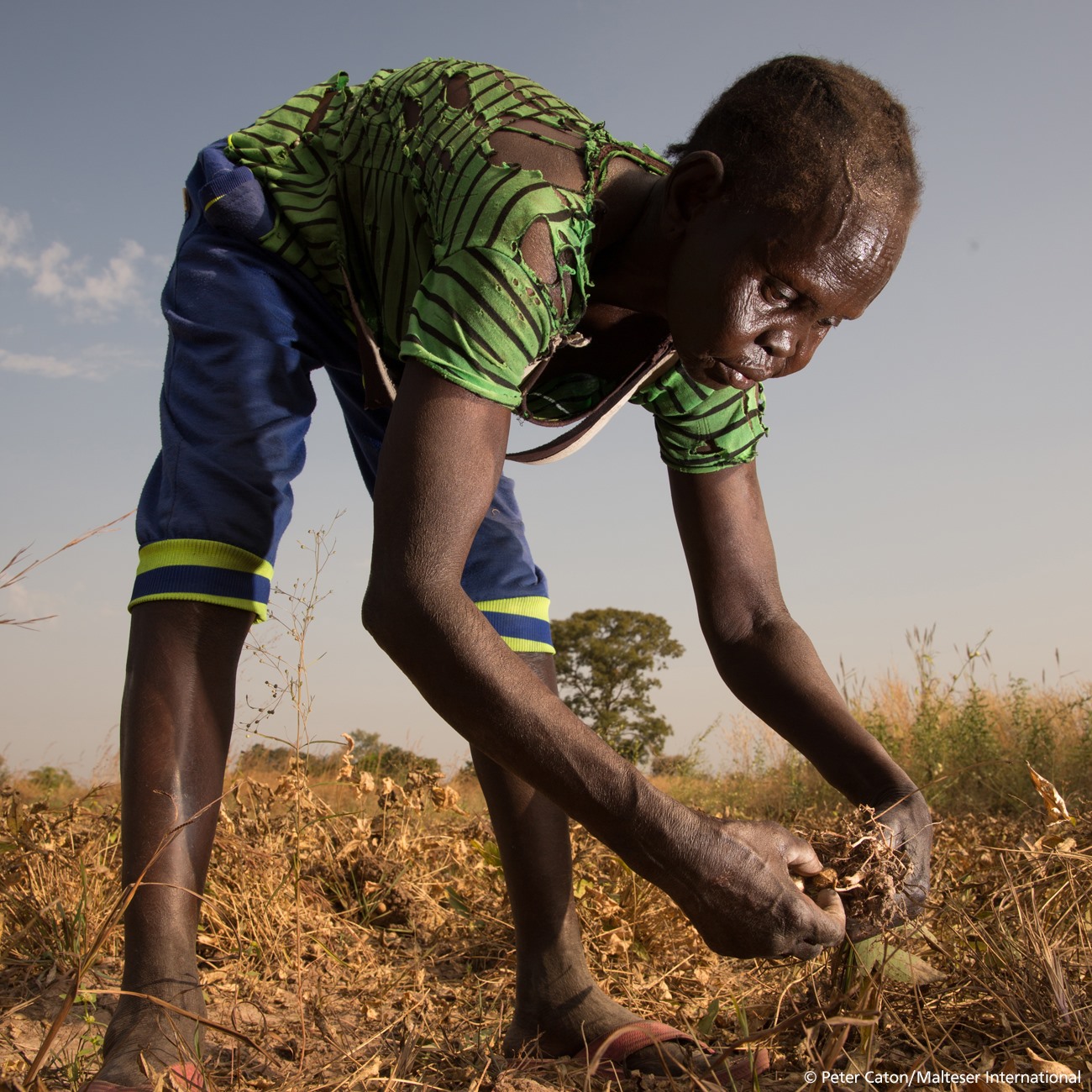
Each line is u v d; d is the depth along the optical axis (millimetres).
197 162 2004
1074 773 6125
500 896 3037
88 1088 1492
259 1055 1854
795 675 2062
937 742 6680
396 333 1956
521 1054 1853
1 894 2516
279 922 2633
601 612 37062
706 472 2164
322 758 4699
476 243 1587
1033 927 2016
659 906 2881
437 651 1418
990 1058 1693
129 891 1544
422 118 1810
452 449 1488
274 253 1955
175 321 1938
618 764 1423
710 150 1656
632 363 2027
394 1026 2031
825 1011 1770
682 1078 1737
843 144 1562
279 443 1898
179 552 1787
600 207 1701
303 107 2033
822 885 1604
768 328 1625
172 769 1697
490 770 1982
